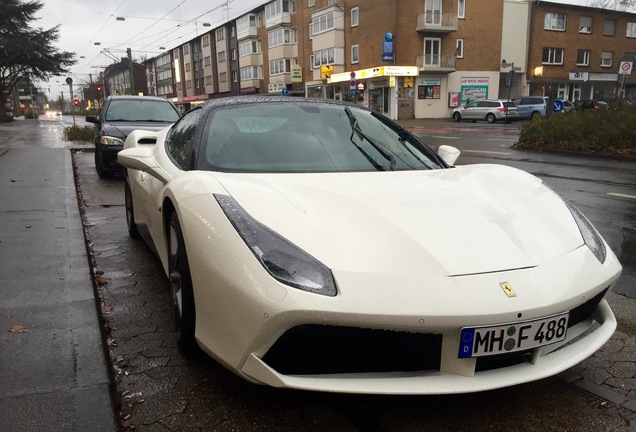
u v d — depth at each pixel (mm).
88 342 2588
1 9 40312
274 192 2238
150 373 2377
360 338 1800
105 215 5789
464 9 38438
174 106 10070
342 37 41969
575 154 12477
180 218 2250
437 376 1828
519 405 2168
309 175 2545
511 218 2260
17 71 42969
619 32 45500
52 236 4559
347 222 2074
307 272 1809
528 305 1825
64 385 2186
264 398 2186
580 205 6555
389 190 2383
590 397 2227
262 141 2875
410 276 1825
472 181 2656
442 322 1753
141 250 4336
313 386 1772
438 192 2416
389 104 38031
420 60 37250
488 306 1780
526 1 41219
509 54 41406
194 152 2734
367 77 38844
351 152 2924
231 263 1892
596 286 2031
